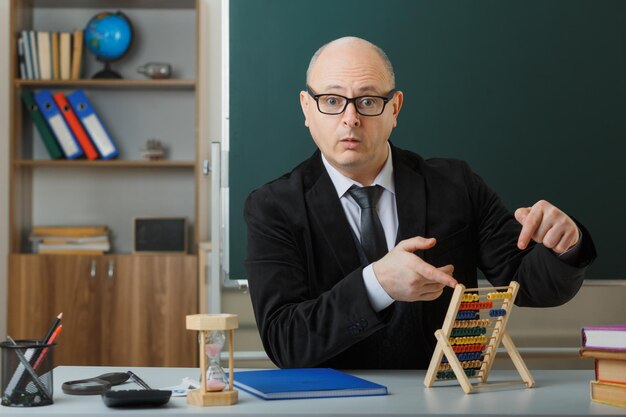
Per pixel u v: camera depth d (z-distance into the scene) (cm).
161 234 390
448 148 294
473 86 294
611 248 296
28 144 409
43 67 395
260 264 173
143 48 415
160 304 378
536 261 168
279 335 156
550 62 296
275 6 290
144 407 119
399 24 292
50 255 379
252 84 289
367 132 172
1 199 415
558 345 295
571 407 120
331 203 181
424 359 182
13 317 377
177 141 418
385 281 142
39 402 120
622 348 121
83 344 377
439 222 188
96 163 390
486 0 294
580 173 296
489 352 142
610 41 297
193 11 417
